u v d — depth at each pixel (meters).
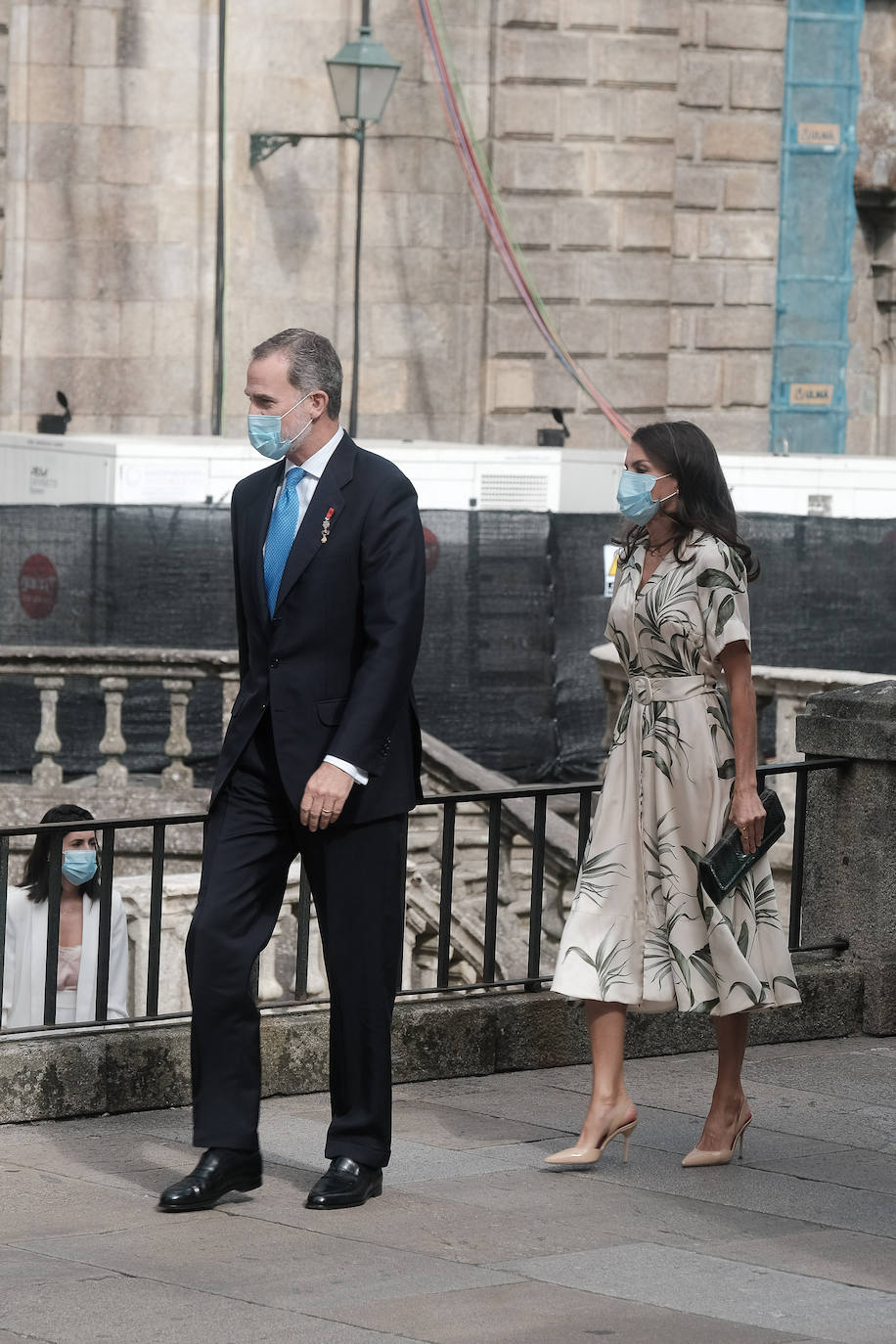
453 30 82.81
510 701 61.28
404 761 19.45
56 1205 19.41
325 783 18.69
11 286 79.81
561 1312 16.06
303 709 19.12
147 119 79.88
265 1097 23.95
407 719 19.41
